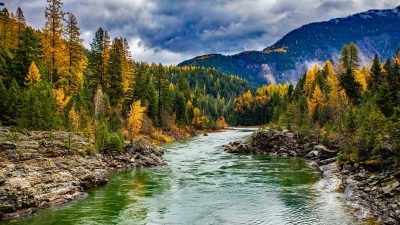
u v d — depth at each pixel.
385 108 64.56
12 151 39.84
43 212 33.47
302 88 138.88
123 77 106.56
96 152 55.84
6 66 68.69
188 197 39.69
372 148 47.75
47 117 57.03
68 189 38.44
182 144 100.31
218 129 169.88
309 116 89.94
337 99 91.56
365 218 30.20
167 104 127.69
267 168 59.06
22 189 33.38
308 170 56.41
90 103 81.50
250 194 40.78
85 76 96.81
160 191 42.38
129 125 77.44
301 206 35.12
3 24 85.94
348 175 46.03
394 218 28.34
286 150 78.31
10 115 56.94
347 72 96.75
